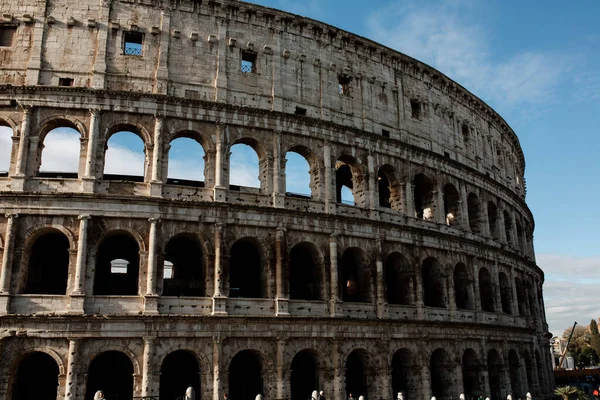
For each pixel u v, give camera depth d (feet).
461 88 279.69
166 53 197.88
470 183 270.87
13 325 160.86
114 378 186.50
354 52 237.45
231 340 179.52
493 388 255.09
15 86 180.65
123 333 166.71
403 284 225.76
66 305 166.81
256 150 208.74
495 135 311.47
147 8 201.16
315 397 172.65
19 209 170.71
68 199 173.27
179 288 201.57
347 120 226.58
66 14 193.06
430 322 220.64
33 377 179.63
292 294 217.15
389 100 243.19
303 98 218.18
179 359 194.18
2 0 190.90
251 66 214.69
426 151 245.24
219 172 192.24
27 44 188.65
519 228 326.03
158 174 184.96
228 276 183.83
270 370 182.50
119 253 199.82
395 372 229.04
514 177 334.44
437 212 246.88
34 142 179.22
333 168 215.31
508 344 264.93
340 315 198.39
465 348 236.63
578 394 213.87
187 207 183.83
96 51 191.72
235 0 212.02
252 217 191.83
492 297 264.52
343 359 196.34
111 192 179.63
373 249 215.51
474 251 256.32
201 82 200.95
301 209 204.33
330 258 203.82
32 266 188.44
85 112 185.16
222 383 173.99
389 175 237.66
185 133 195.72
